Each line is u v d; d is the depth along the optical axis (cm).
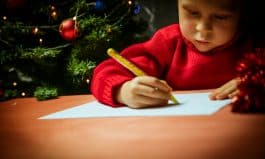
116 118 72
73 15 129
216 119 64
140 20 142
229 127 59
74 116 77
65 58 133
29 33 126
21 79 134
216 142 52
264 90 67
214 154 47
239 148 49
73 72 126
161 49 108
